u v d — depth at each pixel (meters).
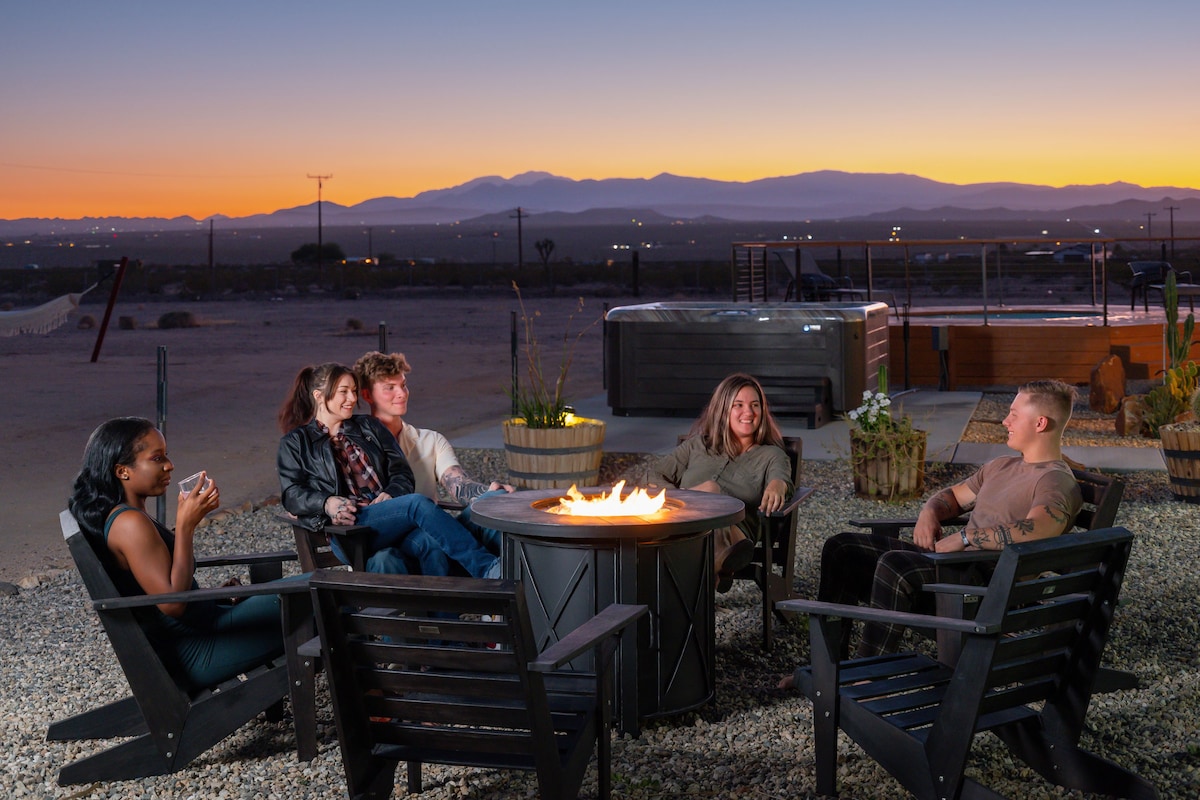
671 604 4.05
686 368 12.80
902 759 3.29
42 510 8.58
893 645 4.24
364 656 3.13
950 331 16.09
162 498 7.61
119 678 4.70
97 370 20.89
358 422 5.29
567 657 2.97
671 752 3.85
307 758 3.81
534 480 8.45
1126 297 36.44
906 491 8.50
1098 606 3.34
